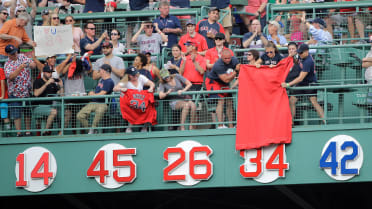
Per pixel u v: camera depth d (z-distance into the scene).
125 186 44.41
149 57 46.12
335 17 54.69
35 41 49.84
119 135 44.75
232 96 44.56
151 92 44.06
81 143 45.25
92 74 50.72
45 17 54.97
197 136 43.62
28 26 56.47
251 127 42.19
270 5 57.00
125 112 44.12
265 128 41.88
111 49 48.25
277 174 42.06
